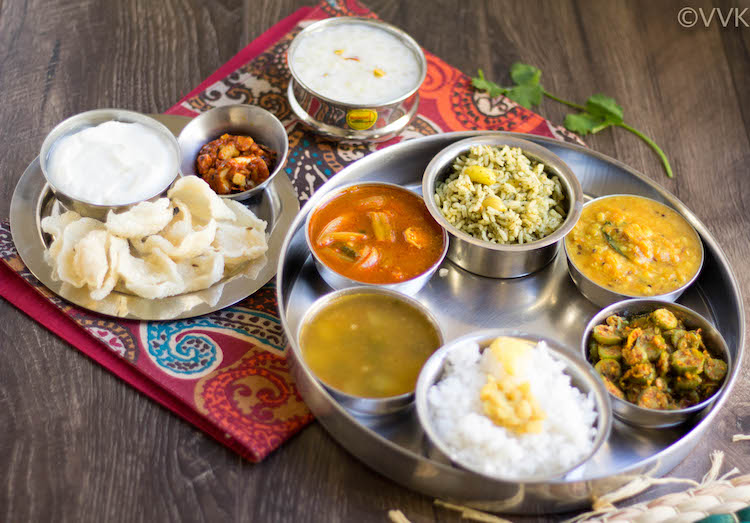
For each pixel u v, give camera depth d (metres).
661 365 0.74
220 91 0.94
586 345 0.77
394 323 0.76
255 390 0.75
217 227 0.81
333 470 0.73
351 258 0.80
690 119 0.97
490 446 0.70
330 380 0.73
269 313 0.79
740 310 0.77
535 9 1.05
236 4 1.02
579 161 0.88
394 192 0.84
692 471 0.74
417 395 0.71
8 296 0.78
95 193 0.79
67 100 0.91
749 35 1.04
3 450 0.72
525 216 0.81
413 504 0.72
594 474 0.72
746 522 0.70
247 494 0.71
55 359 0.76
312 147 0.90
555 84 0.99
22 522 0.69
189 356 0.76
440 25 1.02
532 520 0.71
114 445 0.73
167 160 0.82
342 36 0.95
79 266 0.76
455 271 0.83
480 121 0.94
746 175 0.92
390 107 0.88
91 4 0.99
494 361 0.73
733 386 0.75
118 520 0.70
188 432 0.74
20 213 0.82
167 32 0.98
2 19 0.97
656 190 0.85
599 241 0.82
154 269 0.78
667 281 0.80
